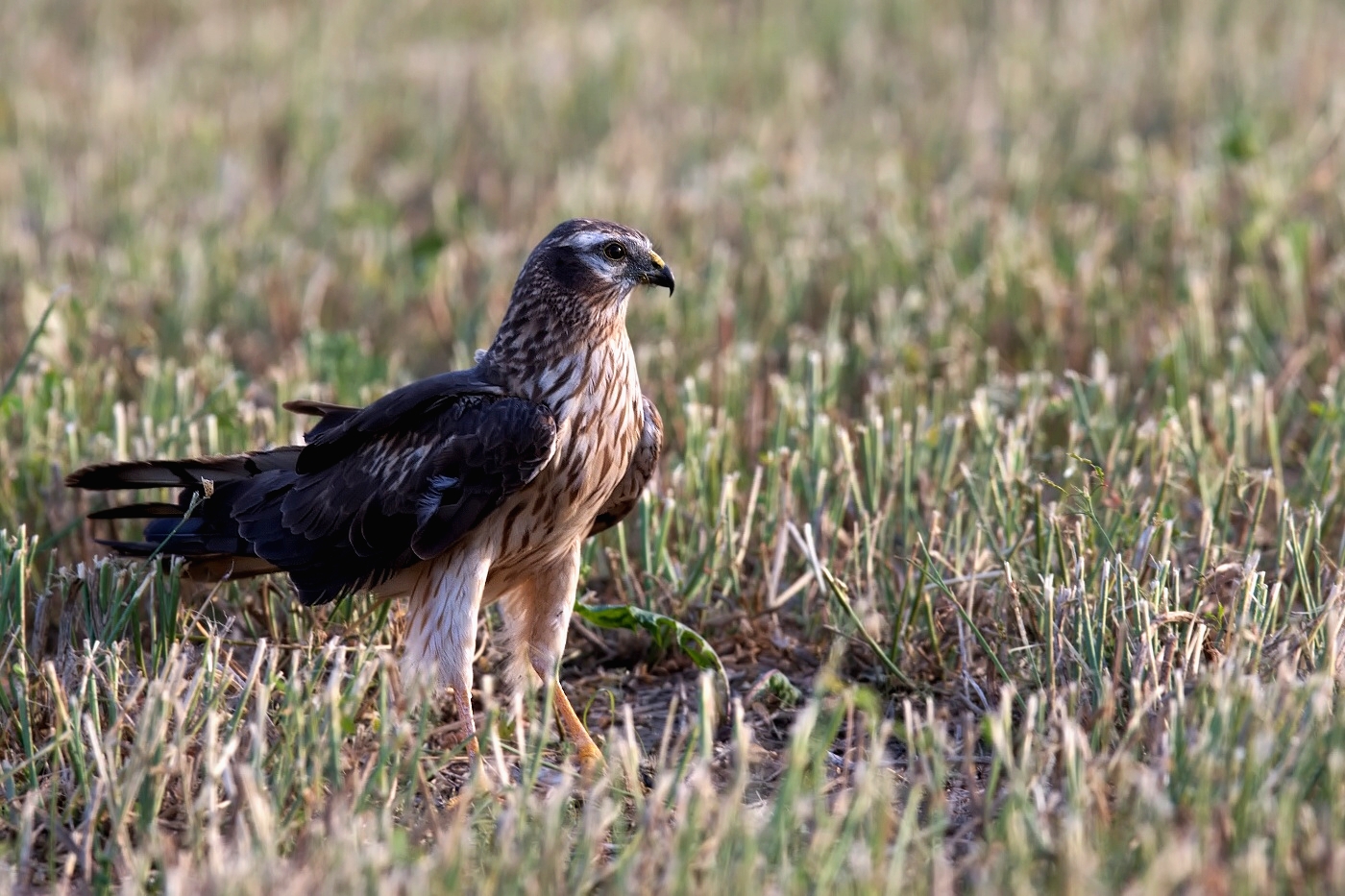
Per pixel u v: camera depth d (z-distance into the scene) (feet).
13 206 70.28
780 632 34.81
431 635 31.12
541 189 72.59
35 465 39.75
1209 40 89.86
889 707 31.91
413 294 58.44
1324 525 36.94
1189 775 23.57
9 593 31.50
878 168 69.56
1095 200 67.62
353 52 98.58
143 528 38.73
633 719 32.94
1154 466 38.19
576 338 30.71
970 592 32.73
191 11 109.50
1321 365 48.11
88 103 86.89
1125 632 28.71
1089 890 20.88
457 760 29.60
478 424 30.19
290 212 68.90
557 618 32.40
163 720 25.18
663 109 85.56
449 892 21.83
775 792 27.96
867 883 21.15
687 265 59.31
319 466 32.09
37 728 29.35
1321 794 23.49
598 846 24.32
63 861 25.29
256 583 35.04
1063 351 50.80
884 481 38.63
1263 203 58.59
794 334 50.70
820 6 104.53
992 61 90.79
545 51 94.94
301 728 25.59
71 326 50.90
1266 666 27.73
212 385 47.14
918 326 52.26
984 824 24.02
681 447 43.65
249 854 22.31
